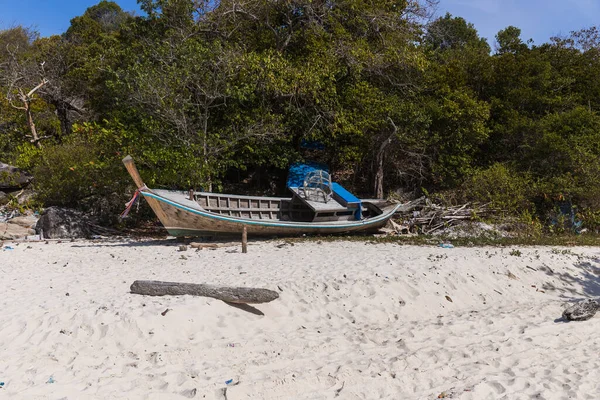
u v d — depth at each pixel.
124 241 18.88
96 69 27.80
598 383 6.96
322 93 22.84
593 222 22.70
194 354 7.78
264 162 23.97
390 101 24.44
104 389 6.45
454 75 27.22
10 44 36.62
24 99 26.67
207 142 20.66
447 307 11.40
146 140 20.92
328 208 19.19
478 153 27.89
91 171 21.98
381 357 7.95
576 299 12.72
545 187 23.67
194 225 17.11
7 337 8.05
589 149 24.53
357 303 10.68
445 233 20.64
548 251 16.45
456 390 6.66
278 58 22.52
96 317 8.52
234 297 9.62
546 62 29.42
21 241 18.81
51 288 10.84
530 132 26.30
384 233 20.81
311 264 13.06
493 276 13.27
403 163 26.44
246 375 7.04
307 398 6.52
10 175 23.30
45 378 6.75
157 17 25.19
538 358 8.05
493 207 22.77
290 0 23.44
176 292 9.80
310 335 8.95
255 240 18.02
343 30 24.16
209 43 23.44
